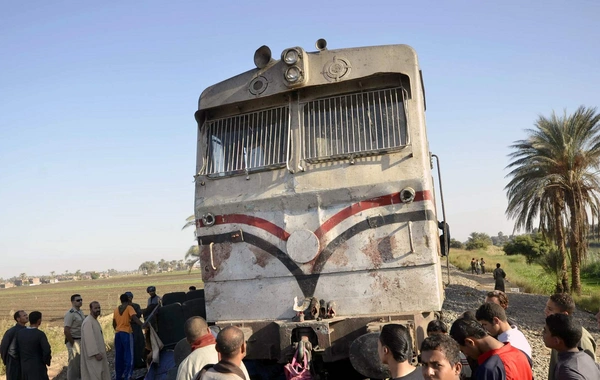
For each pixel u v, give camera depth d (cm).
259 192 703
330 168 678
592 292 2727
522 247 5416
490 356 380
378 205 649
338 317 633
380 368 547
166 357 828
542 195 2620
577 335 392
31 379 870
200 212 730
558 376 389
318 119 705
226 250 708
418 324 605
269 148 718
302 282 665
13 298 7206
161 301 1173
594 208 2575
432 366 322
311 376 575
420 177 641
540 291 2852
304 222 672
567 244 2903
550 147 2566
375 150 664
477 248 8981
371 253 644
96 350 915
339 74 695
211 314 707
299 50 703
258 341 656
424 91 852
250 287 689
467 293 2325
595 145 2545
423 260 625
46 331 2028
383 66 684
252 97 730
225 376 390
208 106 755
